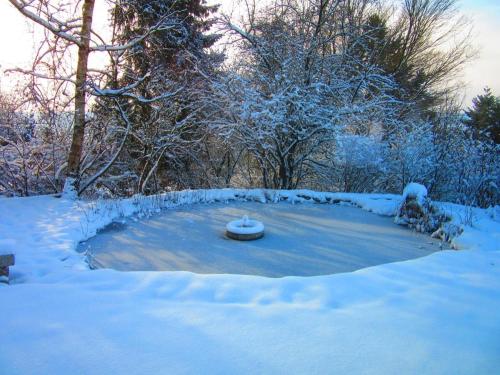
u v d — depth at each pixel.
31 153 9.28
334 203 8.68
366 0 13.67
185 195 8.40
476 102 16.97
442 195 9.55
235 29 10.30
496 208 7.61
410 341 2.58
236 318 2.83
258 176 13.55
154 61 11.48
